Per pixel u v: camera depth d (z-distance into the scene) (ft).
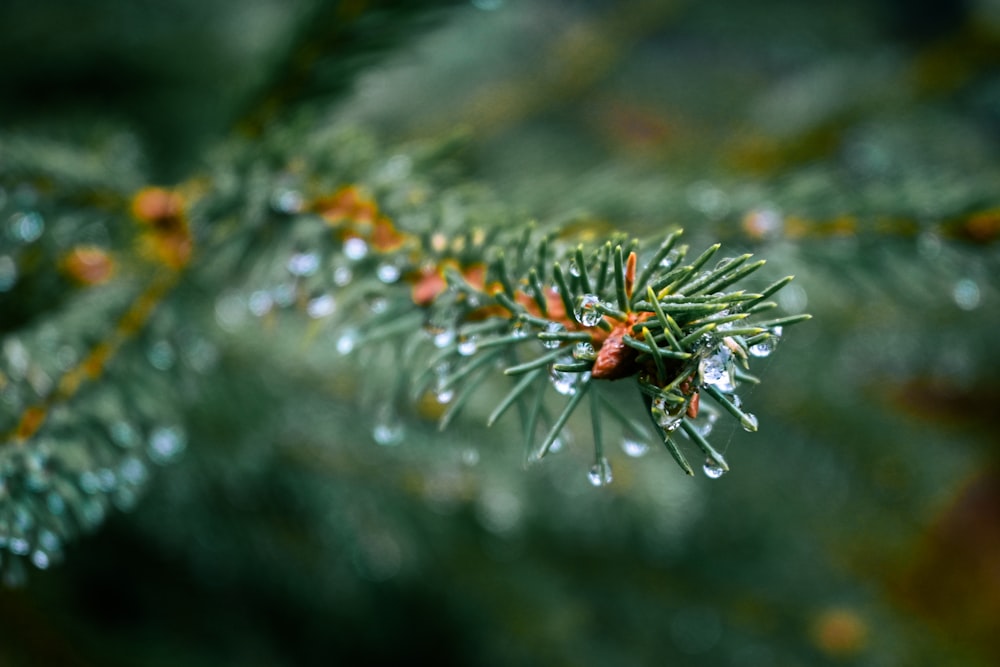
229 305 1.47
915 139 2.72
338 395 1.72
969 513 3.74
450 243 1.07
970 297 1.27
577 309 0.92
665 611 2.29
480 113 3.14
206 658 2.14
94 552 2.17
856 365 2.53
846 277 1.25
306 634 2.52
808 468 2.43
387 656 2.61
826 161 2.61
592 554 2.36
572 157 2.95
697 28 3.47
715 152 2.68
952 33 2.81
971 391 2.76
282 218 1.19
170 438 1.20
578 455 1.78
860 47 3.39
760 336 0.86
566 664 2.18
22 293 1.31
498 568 2.30
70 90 2.53
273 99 1.37
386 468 1.92
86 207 1.32
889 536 2.59
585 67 3.24
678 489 1.87
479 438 1.71
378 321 1.07
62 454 1.03
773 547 2.42
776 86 3.38
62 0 2.46
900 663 2.19
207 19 2.69
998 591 3.33
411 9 1.34
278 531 2.14
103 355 1.16
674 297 0.88
